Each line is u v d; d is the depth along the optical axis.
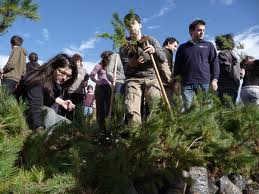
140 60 2.38
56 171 1.63
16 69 3.74
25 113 1.96
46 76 2.01
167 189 1.95
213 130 2.11
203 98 2.21
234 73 3.47
